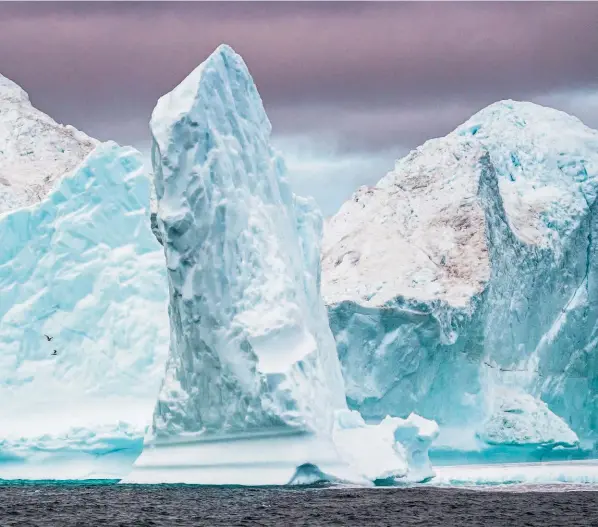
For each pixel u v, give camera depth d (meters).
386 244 80.50
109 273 69.25
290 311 49.50
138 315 68.50
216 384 49.38
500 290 78.00
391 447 51.34
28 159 77.75
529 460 75.75
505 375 78.38
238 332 48.94
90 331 68.44
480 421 74.88
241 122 52.25
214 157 50.22
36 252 69.19
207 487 51.97
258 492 50.25
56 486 58.00
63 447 63.34
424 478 55.78
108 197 70.38
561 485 58.62
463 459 74.00
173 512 43.41
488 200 81.25
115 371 67.56
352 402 72.50
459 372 74.88
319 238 58.31
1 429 65.06
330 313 72.88
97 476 63.16
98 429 63.53
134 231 70.69
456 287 75.38
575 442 75.00
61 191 69.75
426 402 74.38
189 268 49.84
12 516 42.78
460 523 41.12
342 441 50.44
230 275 49.66
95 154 70.44
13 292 68.69
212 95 51.16
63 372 67.88
